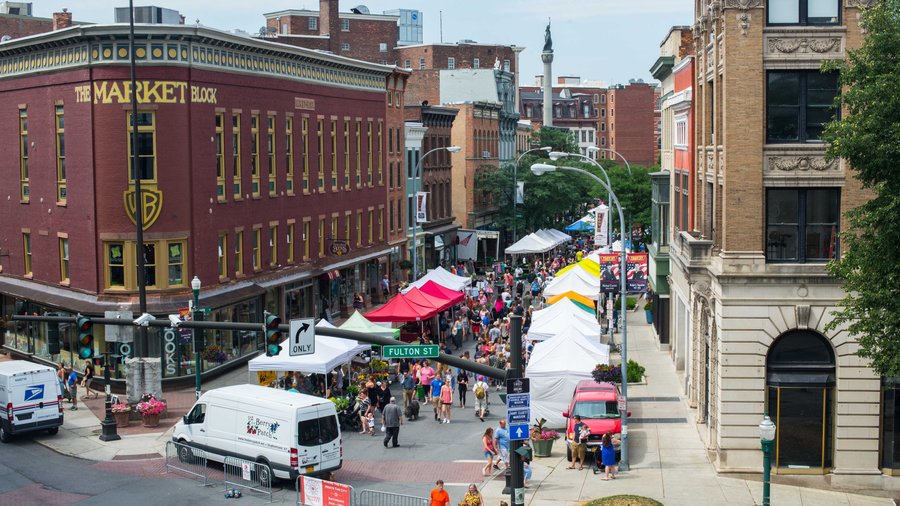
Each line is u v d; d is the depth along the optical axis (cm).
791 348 3186
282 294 5741
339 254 6350
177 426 3462
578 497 3048
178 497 3092
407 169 8212
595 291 5741
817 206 3177
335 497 2836
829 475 3177
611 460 3234
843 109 3155
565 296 5509
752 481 3209
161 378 4556
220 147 5047
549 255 9475
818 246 3181
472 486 2773
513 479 2495
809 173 3148
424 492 3111
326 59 6200
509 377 2488
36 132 5106
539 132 12588
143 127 4662
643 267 3466
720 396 3219
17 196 5341
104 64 4622
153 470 3425
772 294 3153
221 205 5022
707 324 3659
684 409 4175
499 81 11362
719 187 3375
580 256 8275
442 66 13375
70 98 4791
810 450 3188
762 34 3144
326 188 6366
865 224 2652
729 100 3156
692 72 4162
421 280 5741
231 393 3309
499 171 9750
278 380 4216
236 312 5156
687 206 4641
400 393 4594
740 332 3180
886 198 2620
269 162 5597
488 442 3312
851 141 2553
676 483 3180
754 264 3153
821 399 3180
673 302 5206
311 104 6122
